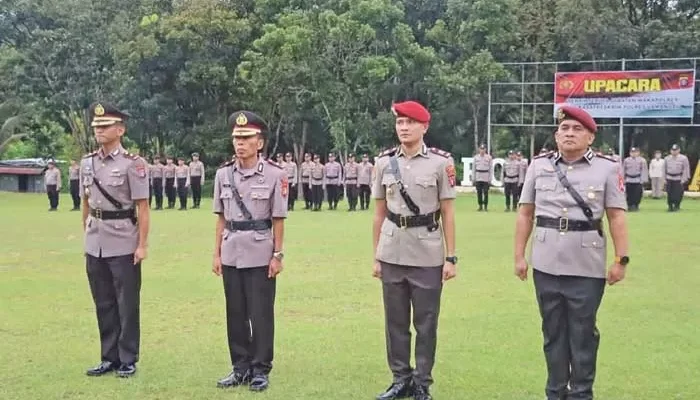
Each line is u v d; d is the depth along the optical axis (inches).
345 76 1405.0
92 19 1550.2
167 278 451.8
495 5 1462.8
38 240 656.4
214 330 323.9
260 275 245.8
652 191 1228.5
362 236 669.9
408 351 236.8
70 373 260.2
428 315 230.7
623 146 1446.9
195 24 1446.9
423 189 229.8
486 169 992.9
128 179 257.1
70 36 1529.3
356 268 484.4
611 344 297.3
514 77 1510.8
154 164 1101.7
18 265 510.3
